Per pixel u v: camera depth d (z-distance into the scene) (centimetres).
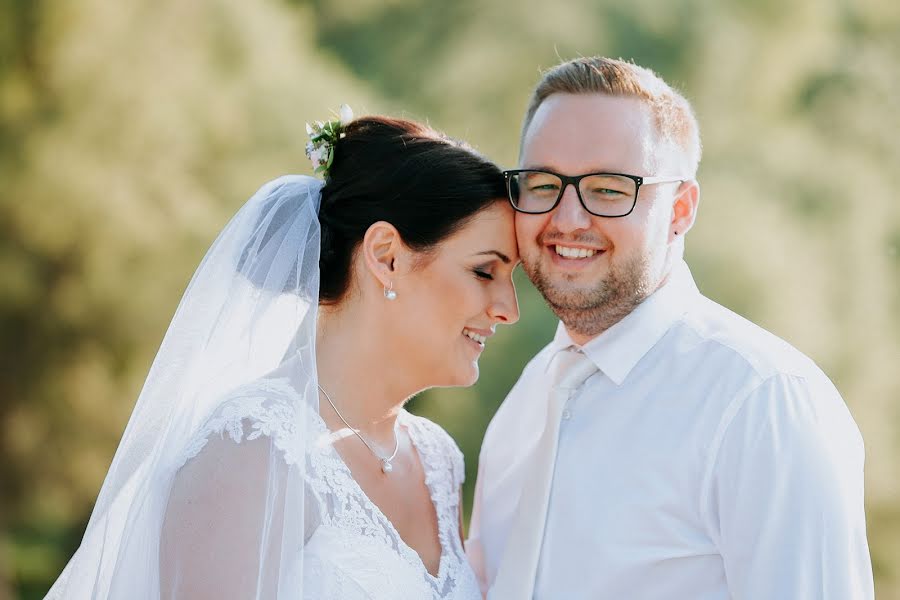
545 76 294
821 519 251
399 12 944
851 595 251
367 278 281
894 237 923
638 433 275
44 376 664
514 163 837
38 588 777
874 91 1027
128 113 656
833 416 263
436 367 286
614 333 285
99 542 268
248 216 280
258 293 276
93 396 670
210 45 695
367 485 276
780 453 255
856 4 1088
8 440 678
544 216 279
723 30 950
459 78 875
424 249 277
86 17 661
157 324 657
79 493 701
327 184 286
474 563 322
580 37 881
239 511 246
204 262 280
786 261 797
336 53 908
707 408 268
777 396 261
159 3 685
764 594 253
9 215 643
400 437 301
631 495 272
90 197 640
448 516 297
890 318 861
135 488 268
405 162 278
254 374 277
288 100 707
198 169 675
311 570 249
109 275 649
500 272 288
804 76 1020
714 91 950
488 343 754
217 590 243
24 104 656
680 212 291
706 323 285
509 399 325
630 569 270
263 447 249
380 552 258
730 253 781
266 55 720
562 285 281
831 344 796
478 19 908
